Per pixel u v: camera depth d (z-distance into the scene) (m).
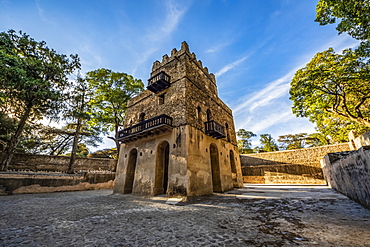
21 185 12.55
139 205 7.65
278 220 4.61
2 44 11.89
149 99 14.80
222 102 18.33
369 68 10.81
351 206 5.89
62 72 16.92
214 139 13.87
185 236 3.54
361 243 2.86
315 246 2.84
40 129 20.09
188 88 12.31
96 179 18.05
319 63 12.66
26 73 12.92
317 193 9.84
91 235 3.66
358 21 9.91
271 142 40.78
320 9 11.25
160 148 12.00
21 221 4.78
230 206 6.87
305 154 21.09
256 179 23.70
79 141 24.97
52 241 3.31
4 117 16.16
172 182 9.93
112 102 22.44
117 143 23.05
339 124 19.06
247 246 2.95
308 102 14.01
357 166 5.95
